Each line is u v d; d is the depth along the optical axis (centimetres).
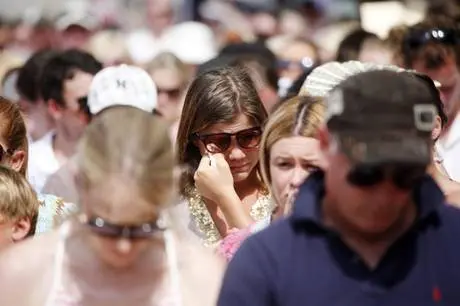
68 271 1187
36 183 2225
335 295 1101
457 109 2038
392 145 1052
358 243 1117
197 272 1198
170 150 1130
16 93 2639
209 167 1625
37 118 2358
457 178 2016
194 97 1681
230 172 1633
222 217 1639
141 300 1188
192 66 3566
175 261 1195
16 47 4100
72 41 3909
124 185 1099
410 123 1062
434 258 1119
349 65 1620
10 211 1488
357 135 1059
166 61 2864
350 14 4434
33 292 1188
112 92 2009
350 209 1086
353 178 1063
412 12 3909
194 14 4916
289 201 1382
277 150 1390
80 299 1184
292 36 4284
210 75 1692
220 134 1666
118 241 1109
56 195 1772
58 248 1191
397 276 1107
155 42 4719
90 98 2033
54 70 2336
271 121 1406
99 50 3772
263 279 1112
